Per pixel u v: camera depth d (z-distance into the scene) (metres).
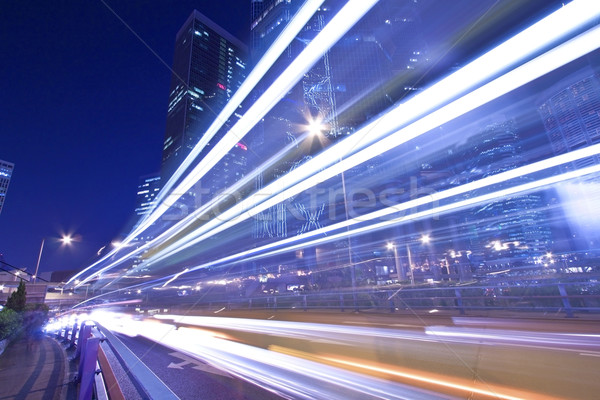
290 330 13.61
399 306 19.88
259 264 81.56
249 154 161.25
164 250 78.88
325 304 23.97
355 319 16.22
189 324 18.12
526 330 10.29
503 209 161.12
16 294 20.31
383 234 66.81
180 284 72.88
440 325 12.44
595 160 29.36
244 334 12.84
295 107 152.62
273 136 153.88
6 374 7.80
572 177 24.69
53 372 7.89
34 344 13.81
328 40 26.55
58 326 18.61
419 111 21.22
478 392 4.90
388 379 5.76
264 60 50.00
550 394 4.70
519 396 4.68
